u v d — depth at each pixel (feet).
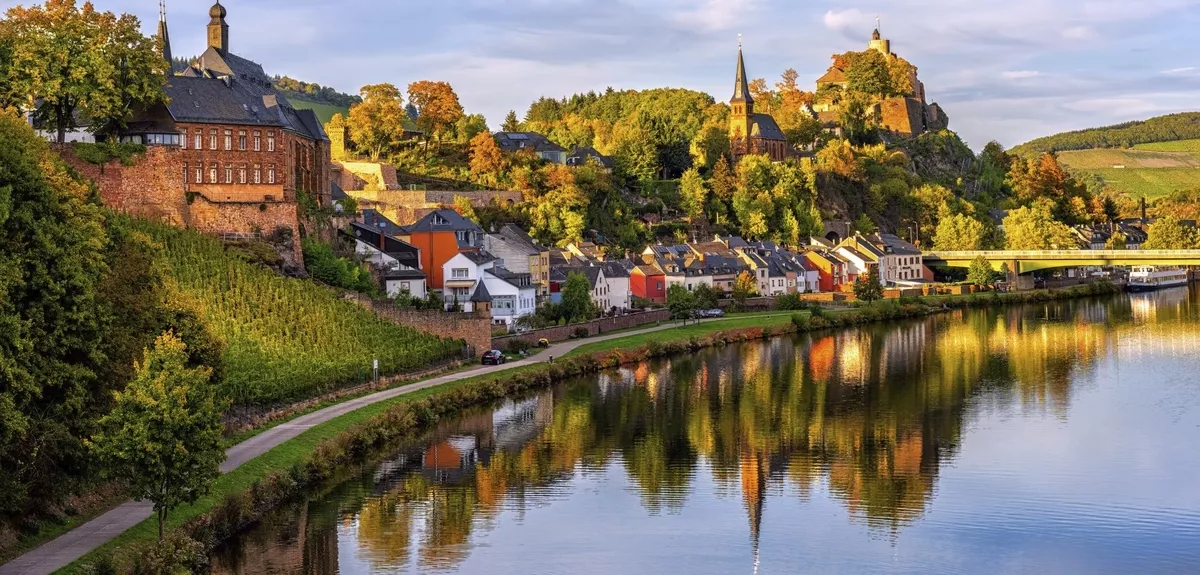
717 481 348.38
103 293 289.94
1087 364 549.95
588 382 511.40
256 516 293.43
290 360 398.21
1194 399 457.68
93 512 261.44
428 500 325.01
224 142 499.51
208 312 407.64
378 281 559.38
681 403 461.78
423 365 479.82
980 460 369.30
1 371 237.45
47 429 253.03
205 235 470.80
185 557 241.14
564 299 654.94
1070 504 323.16
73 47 447.83
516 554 285.84
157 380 242.17
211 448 249.96
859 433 408.26
